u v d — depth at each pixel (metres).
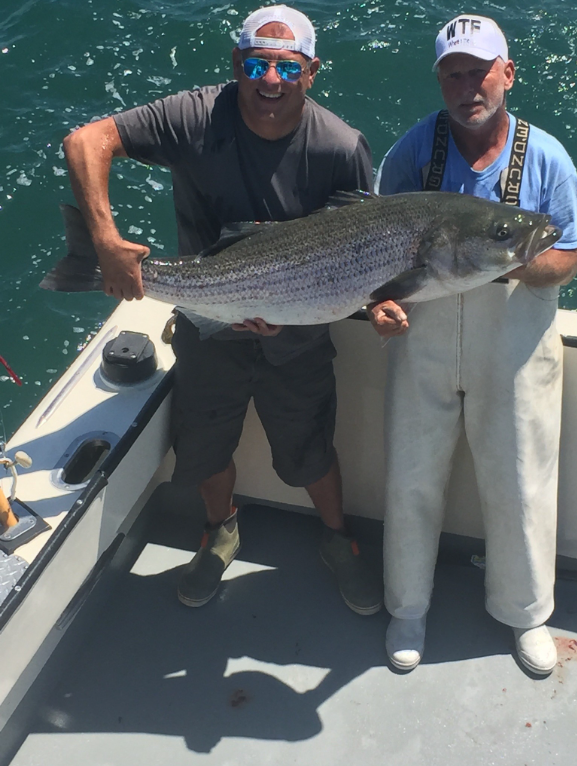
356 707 3.40
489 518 3.35
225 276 2.88
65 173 7.94
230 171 2.87
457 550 3.98
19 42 9.26
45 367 6.64
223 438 3.48
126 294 2.92
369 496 4.01
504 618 3.49
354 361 3.62
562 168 2.84
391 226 2.75
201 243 3.12
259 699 3.43
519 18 9.72
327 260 2.81
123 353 3.48
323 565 3.95
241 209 2.94
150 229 7.60
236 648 3.62
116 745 3.28
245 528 4.11
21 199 7.73
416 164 2.95
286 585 3.86
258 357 3.26
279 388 3.33
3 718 3.20
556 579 3.84
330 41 9.47
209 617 3.73
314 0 10.01
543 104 8.83
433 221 2.72
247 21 2.68
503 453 3.17
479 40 2.65
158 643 3.63
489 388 3.12
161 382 3.48
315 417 3.44
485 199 2.73
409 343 3.15
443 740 3.29
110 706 3.40
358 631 3.67
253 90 2.67
